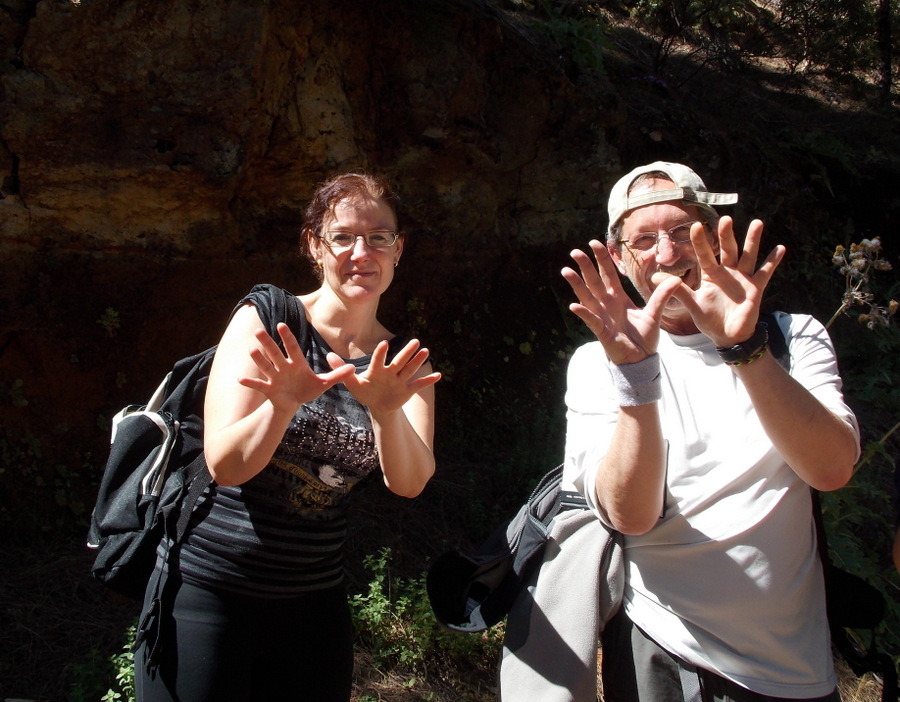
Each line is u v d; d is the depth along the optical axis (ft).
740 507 6.04
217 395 6.25
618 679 6.45
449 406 16.97
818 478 5.80
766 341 5.61
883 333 22.94
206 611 6.35
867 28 28.89
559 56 19.20
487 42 17.34
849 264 9.34
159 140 12.76
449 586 6.98
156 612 6.34
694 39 27.96
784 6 28.02
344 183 6.81
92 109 12.35
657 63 25.09
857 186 27.63
